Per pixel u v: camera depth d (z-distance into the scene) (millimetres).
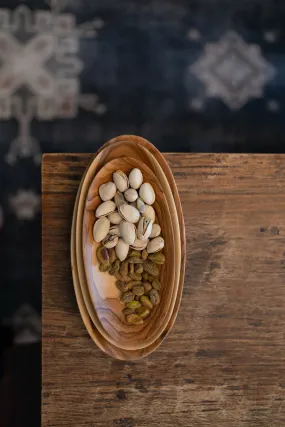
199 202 757
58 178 749
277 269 760
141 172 731
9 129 940
